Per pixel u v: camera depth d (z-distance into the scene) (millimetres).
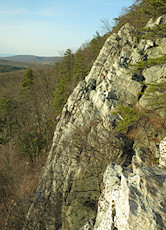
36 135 41031
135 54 18219
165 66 15398
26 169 31672
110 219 6004
